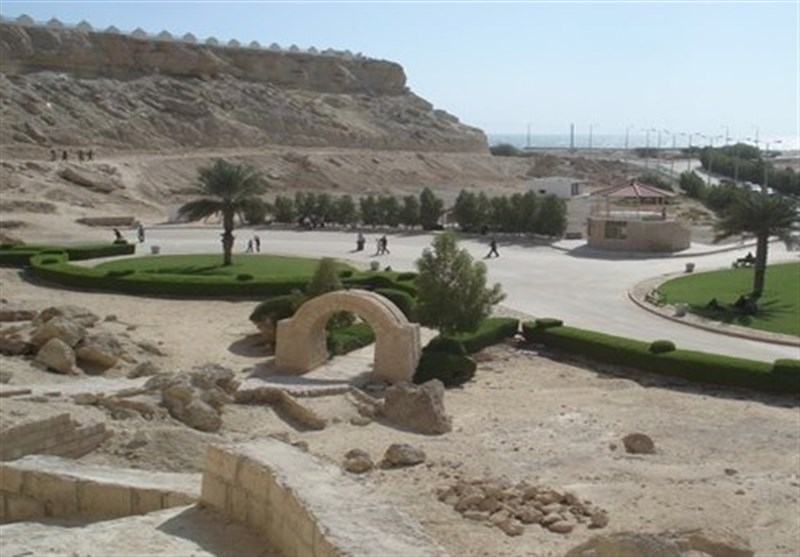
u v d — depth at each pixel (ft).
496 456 81.66
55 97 387.34
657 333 148.36
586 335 134.31
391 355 112.37
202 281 166.91
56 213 272.51
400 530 33.73
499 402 106.73
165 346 125.18
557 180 368.27
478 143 568.00
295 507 36.37
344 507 35.68
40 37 415.23
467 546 56.39
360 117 524.11
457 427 94.32
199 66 468.75
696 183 383.45
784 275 199.31
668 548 42.24
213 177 201.16
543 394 111.75
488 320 143.84
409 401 95.09
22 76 393.70
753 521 64.54
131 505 46.29
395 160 460.14
